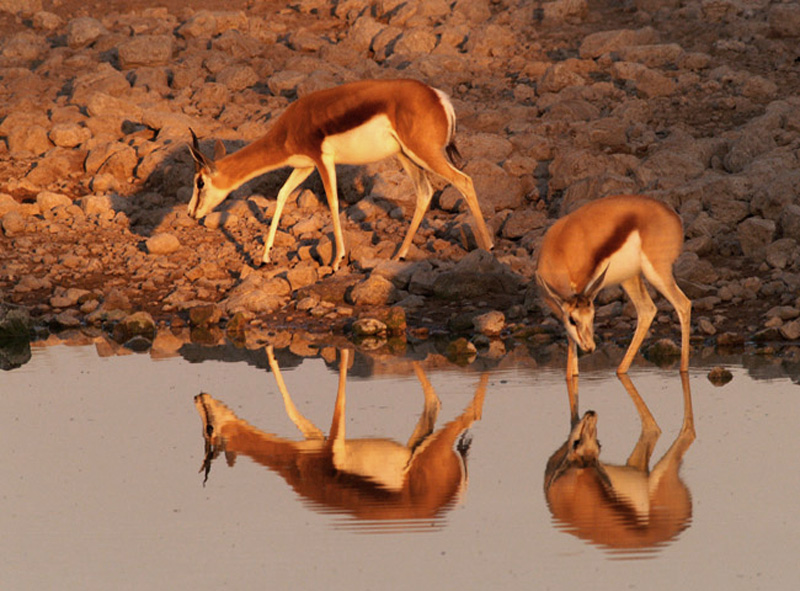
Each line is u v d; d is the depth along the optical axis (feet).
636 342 107.76
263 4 266.98
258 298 141.28
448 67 212.64
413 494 77.56
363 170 176.35
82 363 119.03
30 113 203.41
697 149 168.96
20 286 150.00
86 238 166.71
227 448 88.89
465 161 176.04
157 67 225.35
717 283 134.72
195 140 151.12
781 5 216.95
